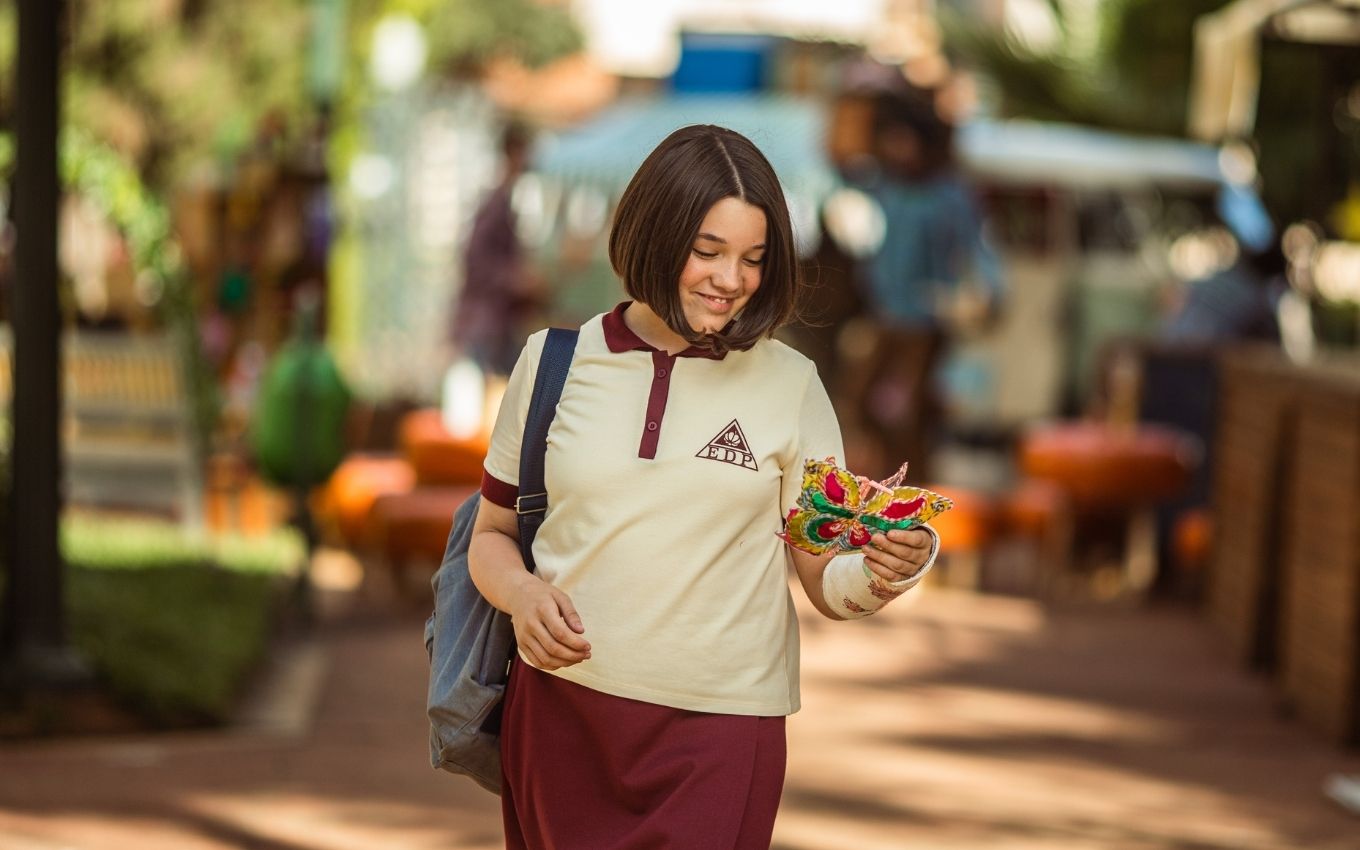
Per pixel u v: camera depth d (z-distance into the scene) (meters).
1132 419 14.05
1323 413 9.45
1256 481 10.93
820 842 7.02
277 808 7.32
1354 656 8.92
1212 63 12.91
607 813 4.11
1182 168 20.50
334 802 7.44
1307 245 16.33
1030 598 13.27
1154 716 9.61
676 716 4.05
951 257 14.84
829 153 16.17
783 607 4.15
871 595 4.02
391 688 9.64
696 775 4.00
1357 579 8.90
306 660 10.27
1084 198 21.19
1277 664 10.59
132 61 22.83
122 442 11.47
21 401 8.21
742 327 4.00
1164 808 7.76
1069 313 20.62
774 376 4.09
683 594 4.01
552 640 3.91
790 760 8.35
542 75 39.12
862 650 11.17
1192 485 13.82
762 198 3.96
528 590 3.97
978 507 13.01
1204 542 12.90
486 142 20.47
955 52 25.02
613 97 35.94
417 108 20.50
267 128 13.59
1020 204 20.97
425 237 20.36
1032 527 13.14
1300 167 20.48
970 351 20.80
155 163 23.23
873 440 14.74
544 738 4.13
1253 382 11.16
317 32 12.92
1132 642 11.76
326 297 13.50
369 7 23.92
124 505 11.55
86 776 7.63
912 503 3.90
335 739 8.51
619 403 4.04
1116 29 24.55
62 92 8.29
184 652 8.95
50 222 8.18
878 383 14.67
